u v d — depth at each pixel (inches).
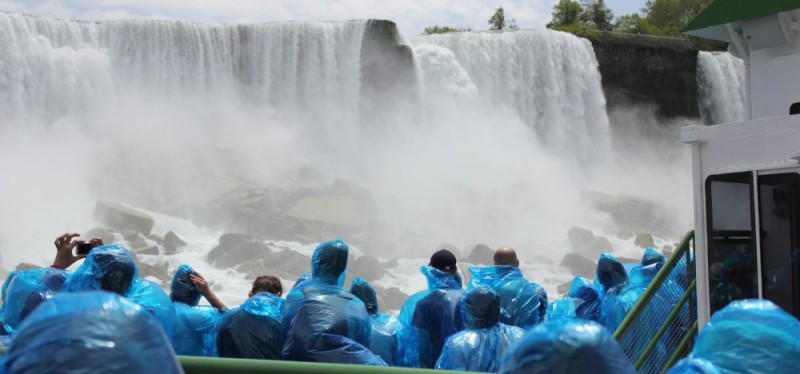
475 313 183.6
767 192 169.2
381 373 123.4
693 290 198.7
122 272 178.2
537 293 227.1
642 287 233.1
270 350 188.7
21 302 189.5
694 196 181.8
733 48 215.6
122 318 76.5
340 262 191.6
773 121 168.9
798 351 93.9
